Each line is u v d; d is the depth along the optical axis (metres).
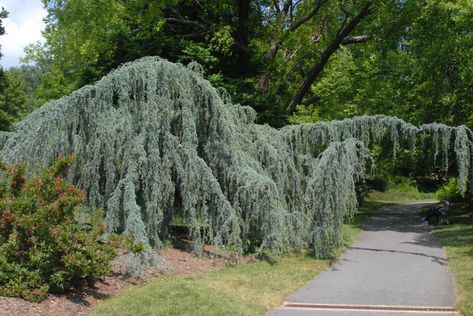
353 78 23.78
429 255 12.56
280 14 24.02
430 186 42.47
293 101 24.31
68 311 7.16
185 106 11.22
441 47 19.08
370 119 14.19
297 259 11.73
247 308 7.53
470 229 17.30
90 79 20.06
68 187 8.08
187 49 18.97
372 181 39.03
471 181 15.09
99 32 20.06
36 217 7.45
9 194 7.85
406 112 20.09
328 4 25.33
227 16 21.73
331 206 11.95
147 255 9.46
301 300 8.22
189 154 11.05
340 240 12.21
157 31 19.77
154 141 10.68
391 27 22.50
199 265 10.56
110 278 8.97
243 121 13.37
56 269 7.86
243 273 10.04
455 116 19.42
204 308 7.40
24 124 10.97
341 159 12.13
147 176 10.57
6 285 7.10
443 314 7.42
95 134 10.67
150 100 10.55
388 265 11.27
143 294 8.03
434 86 19.39
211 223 11.14
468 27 18.66
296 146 14.31
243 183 11.42
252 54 22.44
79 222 10.05
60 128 10.41
